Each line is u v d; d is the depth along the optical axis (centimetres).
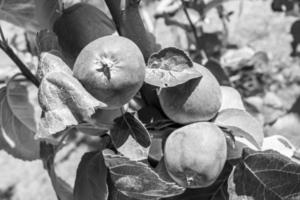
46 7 71
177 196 66
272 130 102
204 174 57
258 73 136
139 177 59
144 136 59
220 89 62
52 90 56
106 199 65
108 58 56
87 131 69
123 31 66
